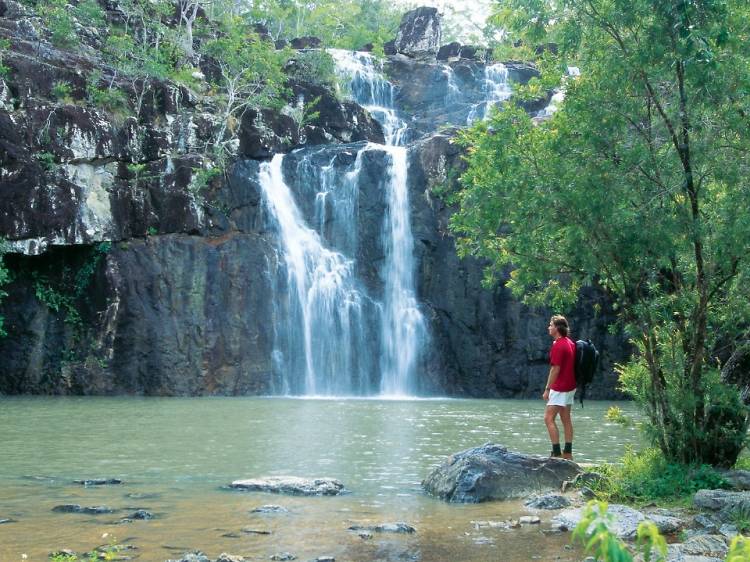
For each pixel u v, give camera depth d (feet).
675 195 35.27
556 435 40.55
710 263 34.65
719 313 36.70
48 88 109.29
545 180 36.50
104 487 36.88
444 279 123.24
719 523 29.55
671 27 33.22
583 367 40.81
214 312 112.88
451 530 28.58
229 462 45.27
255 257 117.08
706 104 33.40
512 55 177.06
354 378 120.57
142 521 29.50
